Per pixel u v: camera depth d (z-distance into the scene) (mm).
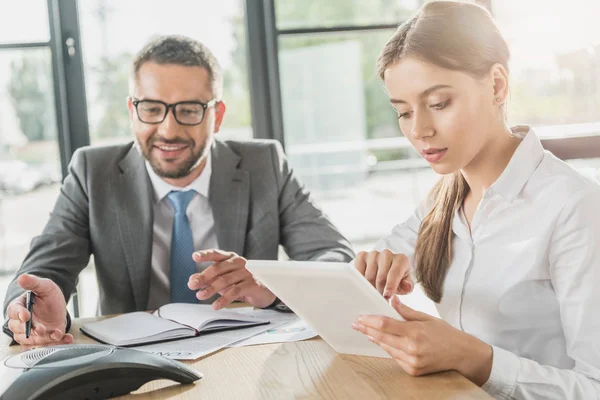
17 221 3041
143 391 1014
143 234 1921
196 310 1447
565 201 1141
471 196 1321
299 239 2020
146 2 3041
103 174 1984
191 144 1887
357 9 3162
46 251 1865
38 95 2982
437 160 1149
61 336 1339
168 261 1972
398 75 1134
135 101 1872
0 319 1888
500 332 1230
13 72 2951
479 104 1135
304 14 3125
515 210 1218
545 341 1195
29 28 2941
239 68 3127
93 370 957
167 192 1971
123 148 2059
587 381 1003
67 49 2977
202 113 1887
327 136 3299
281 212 2094
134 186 1964
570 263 1113
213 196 1989
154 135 1869
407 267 1242
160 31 3062
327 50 3182
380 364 1072
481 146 1169
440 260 1341
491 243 1250
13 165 3006
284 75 3152
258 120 3148
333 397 934
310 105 3191
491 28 1154
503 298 1220
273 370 1084
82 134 3029
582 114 2627
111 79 3041
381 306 990
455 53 1092
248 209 2023
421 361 972
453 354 980
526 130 1271
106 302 1939
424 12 1143
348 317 1068
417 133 1135
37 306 1410
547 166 1207
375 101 3363
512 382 988
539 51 2670
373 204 3605
